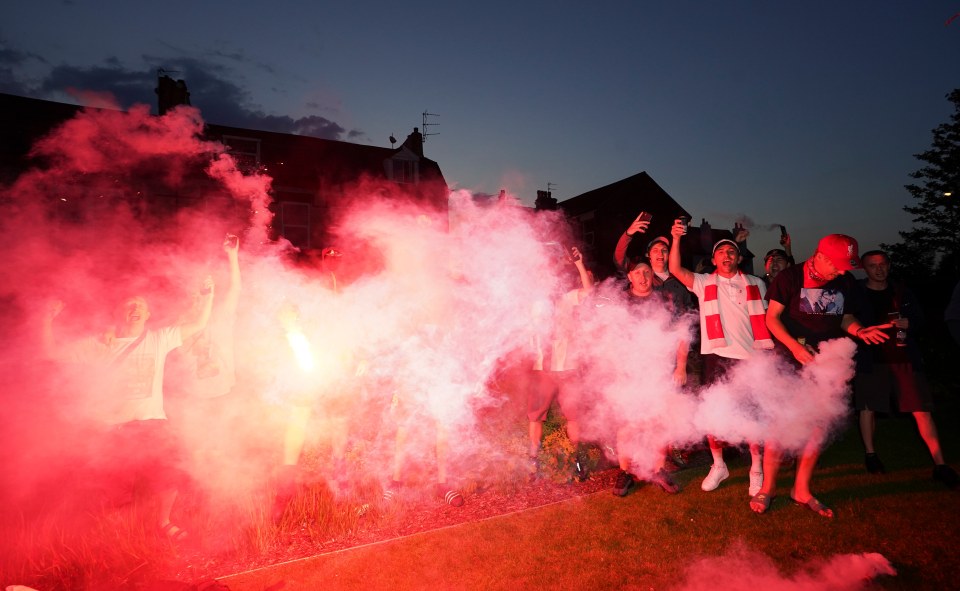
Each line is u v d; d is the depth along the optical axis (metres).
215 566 3.88
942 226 26.92
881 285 5.36
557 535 4.20
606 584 3.46
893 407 5.29
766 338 4.85
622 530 4.24
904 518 4.18
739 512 4.48
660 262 5.87
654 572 3.58
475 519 4.61
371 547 4.11
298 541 4.26
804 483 4.47
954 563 3.48
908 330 5.24
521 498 5.04
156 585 3.46
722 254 4.97
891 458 5.81
